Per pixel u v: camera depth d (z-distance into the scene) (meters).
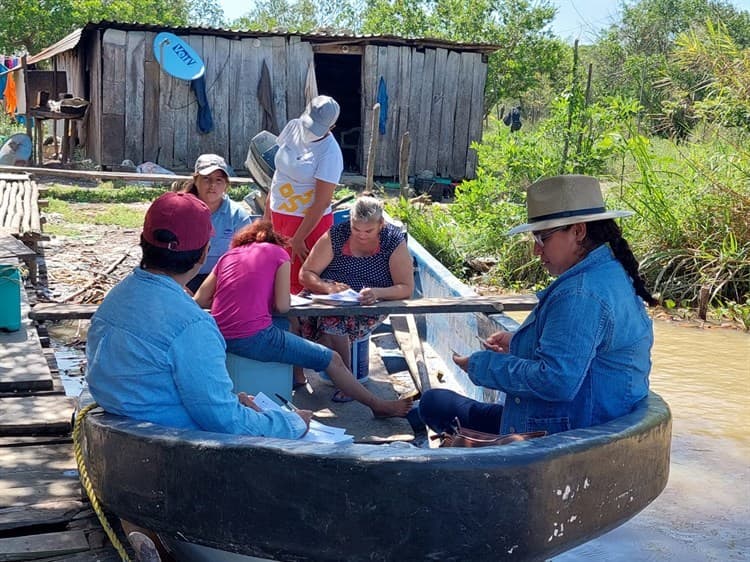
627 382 3.47
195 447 3.05
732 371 8.15
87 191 16.14
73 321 8.20
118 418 3.30
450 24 32.12
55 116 19.03
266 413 3.54
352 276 5.70
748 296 10.77
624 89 25.42
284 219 6.21
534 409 3.54
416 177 19.73
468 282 11.79
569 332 3.31
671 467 5.87
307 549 2.94
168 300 3.28
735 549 4.79
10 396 5.27
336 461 2.87
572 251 3.52
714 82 12.09
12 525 3.88
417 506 2.84
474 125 20.23
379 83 19.53
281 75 19.05
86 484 3.42
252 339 4.75
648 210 11.77
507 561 2.91
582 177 3.49
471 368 3.59
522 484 2.88
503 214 12.41
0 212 10.03
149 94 18.44
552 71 32.09
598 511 3.12
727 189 11.42
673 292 11.05
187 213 3.29
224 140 18.94
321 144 6.04
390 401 5.26
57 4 34.94
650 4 32.78
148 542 3.14
